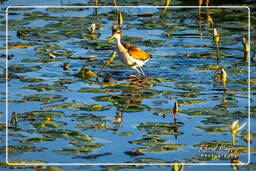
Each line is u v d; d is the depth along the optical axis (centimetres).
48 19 2161
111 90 1488
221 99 1412
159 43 1892
